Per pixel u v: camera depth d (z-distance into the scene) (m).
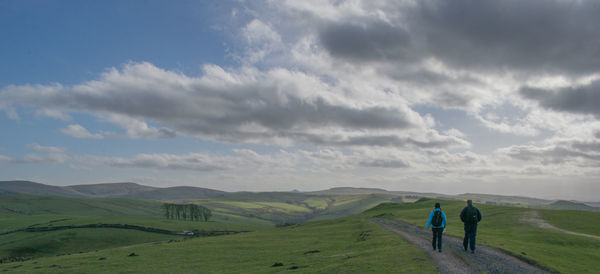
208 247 60.41
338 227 87.50
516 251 31.50
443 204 157.38
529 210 101.62
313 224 121.75
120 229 158.12
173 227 170.38
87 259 54.69
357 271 23.98
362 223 89.81
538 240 52.34
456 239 42.28
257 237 75.50
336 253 41.12
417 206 168.25
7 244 128.38
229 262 44.97
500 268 23.78
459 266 23.58
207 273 38.38
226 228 181.38
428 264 23.83
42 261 58.19
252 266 40.00
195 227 177.12
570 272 25.05
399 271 22.27
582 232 66.50
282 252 50.28
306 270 28.66
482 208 122.38
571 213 91.19
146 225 169.50
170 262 47.25
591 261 32.94
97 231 151.12
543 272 24.23
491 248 32.75
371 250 35.31
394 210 167.50
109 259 52.47
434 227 28.98
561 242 50.81
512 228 71.50
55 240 132.75
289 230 94.31
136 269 43.22
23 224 180.00
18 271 47.66
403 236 47.44
